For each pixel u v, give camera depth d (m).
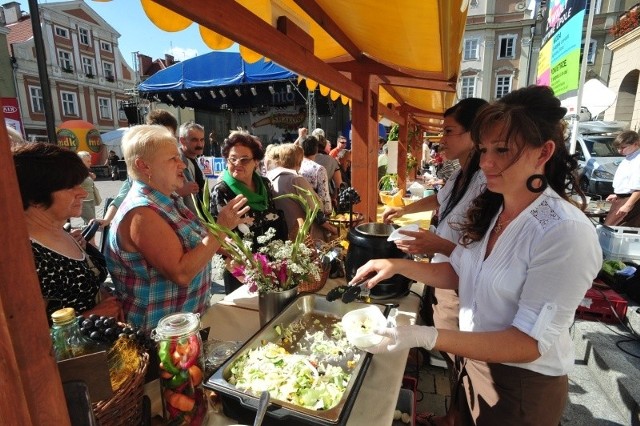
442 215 1.92
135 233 1.31
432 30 1.77
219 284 3.57
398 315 1.46
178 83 8.02
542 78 5.75
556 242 0.86
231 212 1.39
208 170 11.84
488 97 25.86
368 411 0.94
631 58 11.55
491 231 1.09
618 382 2.00
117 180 15.13
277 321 1.25
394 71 2.83
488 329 1.05
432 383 2.18
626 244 2.88
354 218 2.67
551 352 1.00
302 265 1.41
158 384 1.03
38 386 0.42
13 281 0.39
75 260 1.36
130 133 1.38
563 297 0.86
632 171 3.83
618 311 2.52
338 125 15.86
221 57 7.65
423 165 10.99
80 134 15.77
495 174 0.94
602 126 8.50
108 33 26.36
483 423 1.15
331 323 1.34
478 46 25.27
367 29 2.06
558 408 1.07
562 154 0.94
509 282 0.97
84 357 0.62
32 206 1.24
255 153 2.22
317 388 0.91
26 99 21.19
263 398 0.82
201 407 0.89
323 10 1.87
